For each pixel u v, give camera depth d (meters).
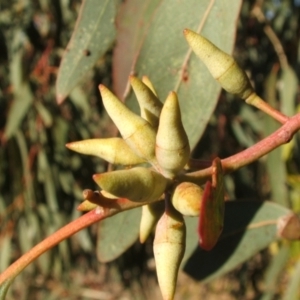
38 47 0.56
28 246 0.55
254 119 0.52
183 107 0.23
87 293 0.67
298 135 0.41
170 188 0.15
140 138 0.16
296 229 0.24
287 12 0.52
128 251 0.66
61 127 0.54
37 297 0.62
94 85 0.58
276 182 0.36
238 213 0.25
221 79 0.17
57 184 0.56
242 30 0.52
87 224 0.16
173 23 0.23
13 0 0.56
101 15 0.24
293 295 0.35
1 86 0.56
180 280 0.81
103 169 0.57
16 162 0.55
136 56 0.23
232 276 0.70
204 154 0.53
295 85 0.40
